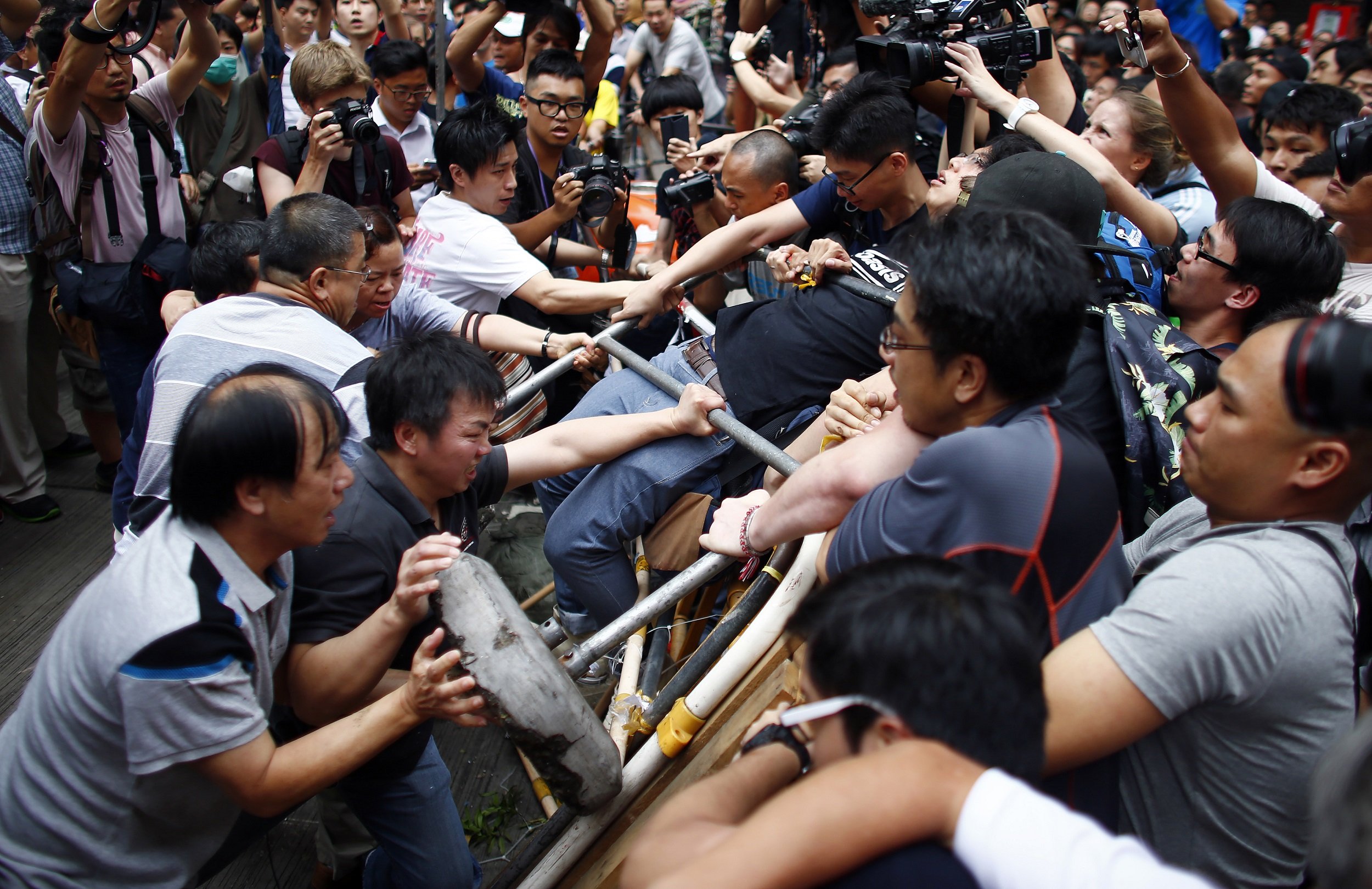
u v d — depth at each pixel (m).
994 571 1.23
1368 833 0.76
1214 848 1.36
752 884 0.83
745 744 1.17
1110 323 1.88
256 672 1.59
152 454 2.30
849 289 2.23
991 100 2.66
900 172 2.42
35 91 3.81
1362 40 5.77
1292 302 2.12
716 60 8.59
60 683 1.52
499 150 3.24
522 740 1.53
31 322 4.34
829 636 1.00
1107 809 1.33
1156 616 1.18
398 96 4.32
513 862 2.01
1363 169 2.34
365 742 1.55
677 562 2.42
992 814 0.86
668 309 2.85
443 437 1.82
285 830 2.67
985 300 1.24
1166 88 2.75
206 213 4.59
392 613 1.62
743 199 3.10
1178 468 1.79
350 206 2.53
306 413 1.46
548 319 3.50
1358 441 1.20
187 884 1.69
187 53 3.90
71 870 1.58
